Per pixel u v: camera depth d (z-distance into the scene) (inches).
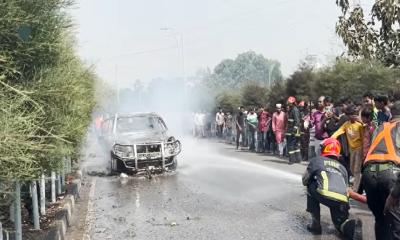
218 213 318.7
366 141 338.6
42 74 208.8
